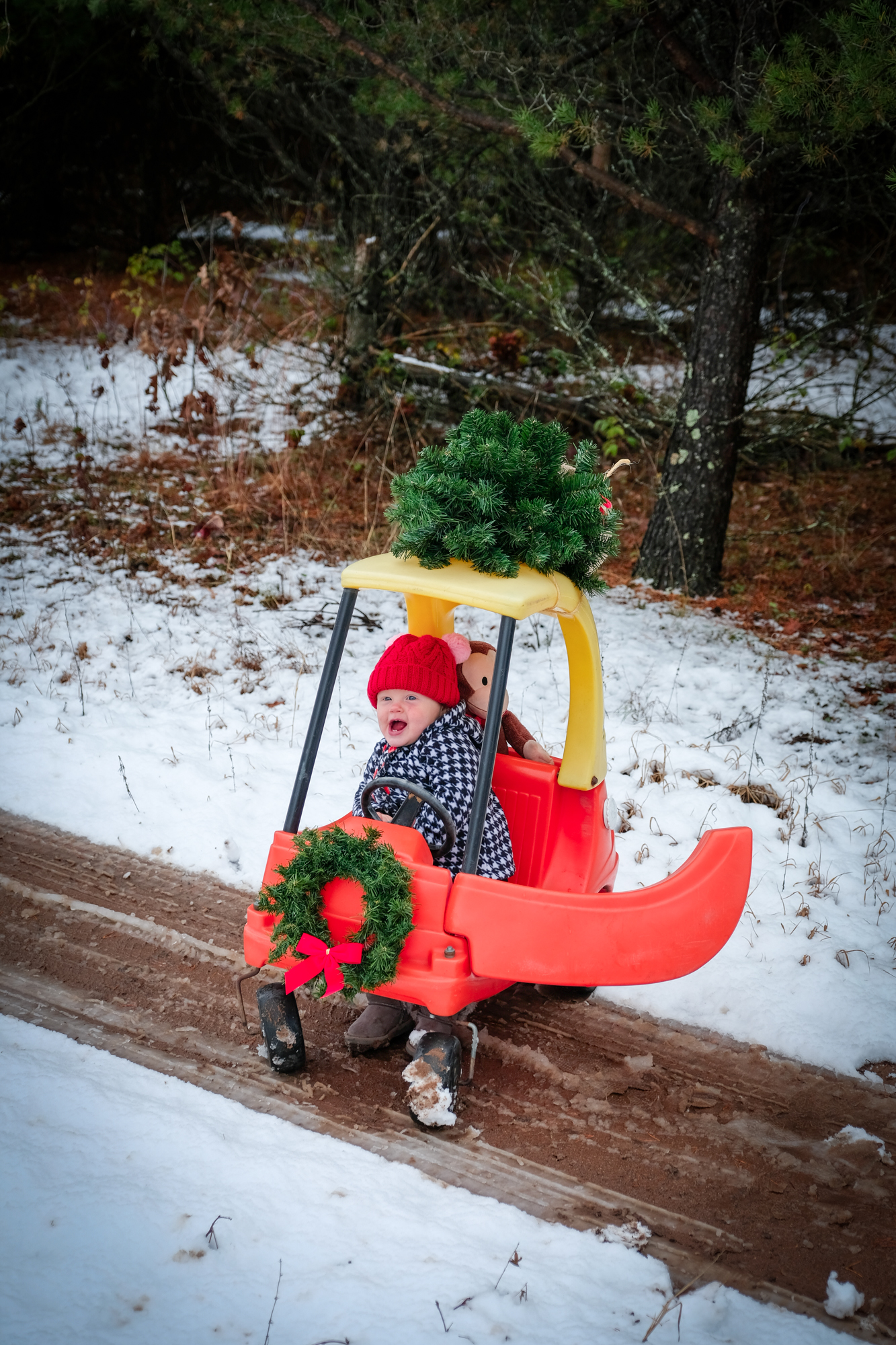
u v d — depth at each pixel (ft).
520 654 20.22
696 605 23.21
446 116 22.65
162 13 23.67
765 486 30.83
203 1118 9.20
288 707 17.46
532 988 11.69
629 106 25.23
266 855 13.53
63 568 22.52
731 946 12.16
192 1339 7.14
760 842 14.28
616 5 19.84
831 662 20.56
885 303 39.60
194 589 22.04
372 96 23.68
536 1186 8.86
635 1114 9.84
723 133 20.12
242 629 20.24
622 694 18.56
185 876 13.19
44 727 16.15
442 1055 9.21
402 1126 9.44
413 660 9.71
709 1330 7.57
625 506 28.78
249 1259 7.77
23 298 44.96
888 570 25.32
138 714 16.87
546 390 31.99
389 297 30.86
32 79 46.91
